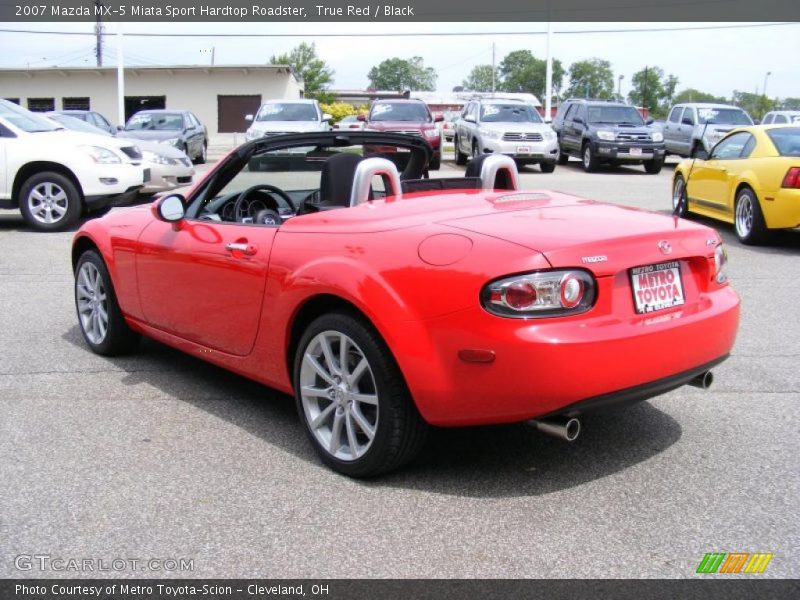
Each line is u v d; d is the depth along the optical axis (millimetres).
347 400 3518
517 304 3045
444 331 3141
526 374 3029
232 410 4426
